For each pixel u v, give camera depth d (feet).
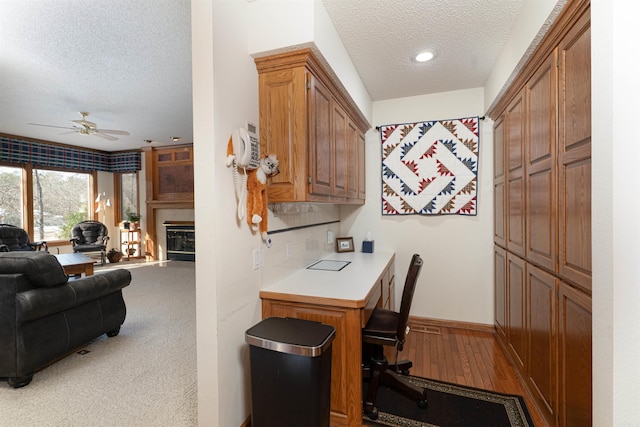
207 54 4.54
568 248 4.50
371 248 10.52
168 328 9.80
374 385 6.04
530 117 6.01
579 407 4.23
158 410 5.81
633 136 2.74
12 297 6.44
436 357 8.06
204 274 4.67
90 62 9.04
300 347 4.29
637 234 2.73
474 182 9.76
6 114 13.79
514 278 7.26
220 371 4.71
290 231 7.24
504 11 5.94
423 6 5.79
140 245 22.48
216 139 4.61
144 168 22.09
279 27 5.42
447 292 10.25
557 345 4.89
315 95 5.95
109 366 7.44
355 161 9.12
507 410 5.92
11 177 17.56
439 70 8.51
